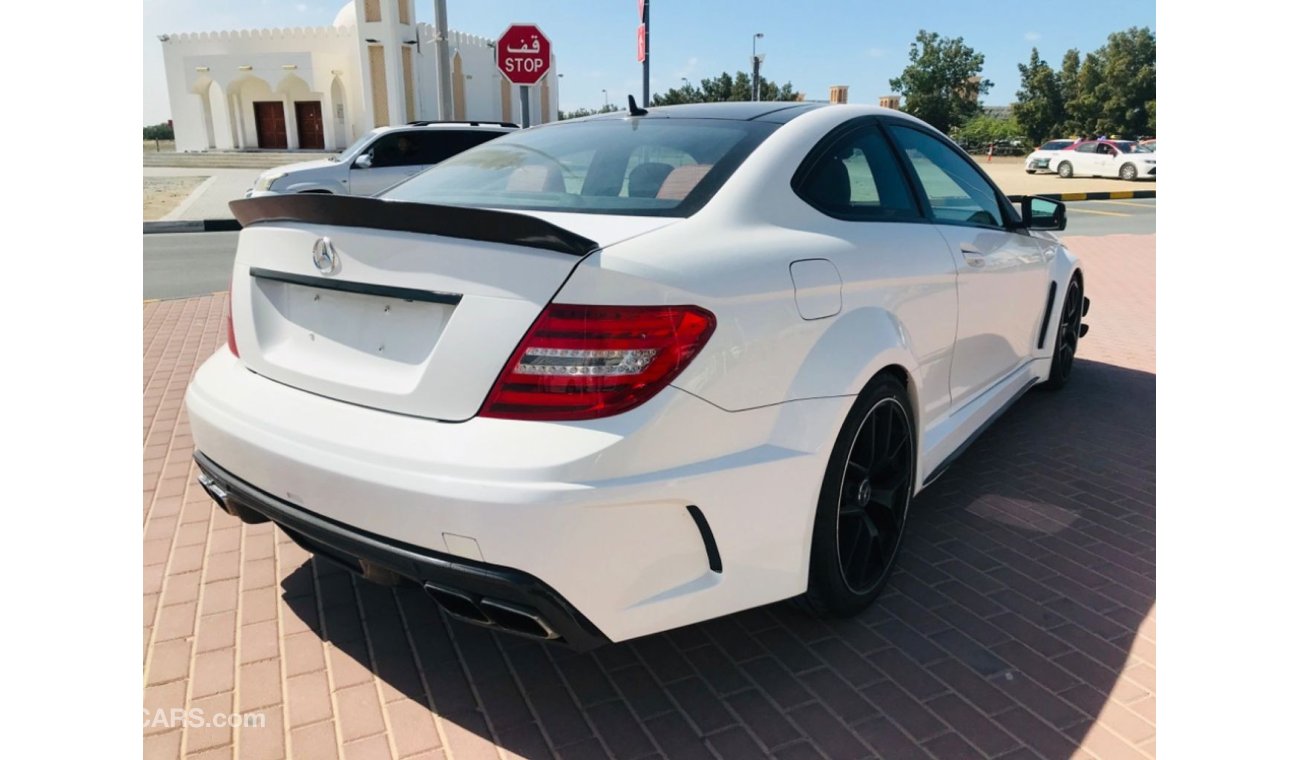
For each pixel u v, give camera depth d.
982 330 3.56
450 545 1.96
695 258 2.15
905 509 2.91
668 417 2.01
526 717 2.33
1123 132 51.62
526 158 2.92
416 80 31.80
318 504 2.15
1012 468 4.07
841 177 2.83
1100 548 3.27
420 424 2.06
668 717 2.33
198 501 3.68
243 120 35.44
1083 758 2.16
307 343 2.38
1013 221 4.00
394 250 2.14
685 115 3.08
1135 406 5.01
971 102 53.44
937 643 2.65
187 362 6.07
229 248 12.36
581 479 1.91
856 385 2.46
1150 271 10.22
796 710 2.35
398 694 2.42
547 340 1.95
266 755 2.18
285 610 2.84
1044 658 2.57
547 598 1.93
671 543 2.10
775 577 2.33
